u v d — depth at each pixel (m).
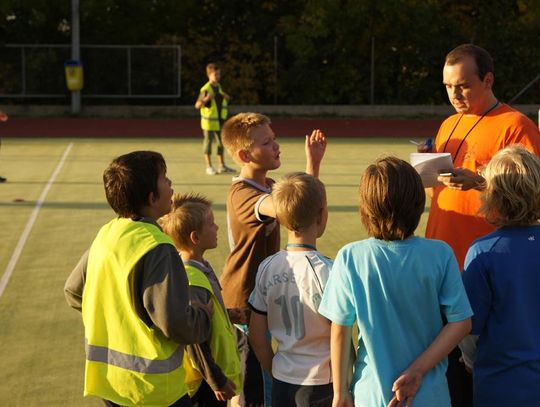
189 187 13.69
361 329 3.51
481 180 4.46
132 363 3.62
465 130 4.86
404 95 31.62
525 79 31.16
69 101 30.33
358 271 3.53
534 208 3.63
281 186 3.94
